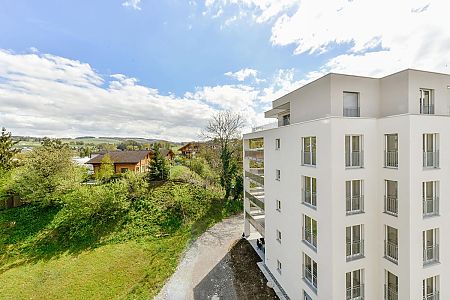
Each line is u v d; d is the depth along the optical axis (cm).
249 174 1872
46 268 1514
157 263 1573
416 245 789
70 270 1491
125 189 2403
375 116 1059
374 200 894
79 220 2078
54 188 2267
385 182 882
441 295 842
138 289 1296
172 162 4328
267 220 1445
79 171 2622
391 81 1014
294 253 1102
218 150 3112
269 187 1407
